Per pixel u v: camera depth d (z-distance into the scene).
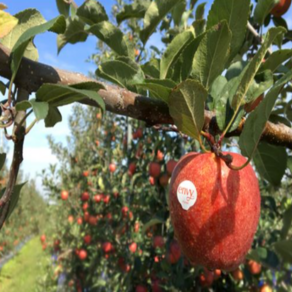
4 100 0.20
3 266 3.21
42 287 1.98
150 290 0.81
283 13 0.46
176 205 0.24
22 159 0.19
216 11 0.23
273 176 0.37
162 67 0.26
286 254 0.54
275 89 0.17
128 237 1.03
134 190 1.01
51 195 1.72
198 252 0.24
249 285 0.73
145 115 0.23
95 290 1.44
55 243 1.83
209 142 0.23
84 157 1.67
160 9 0.36
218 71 0.23
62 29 0.23
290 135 0.27
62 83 0.21
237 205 0.23
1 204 0.19
